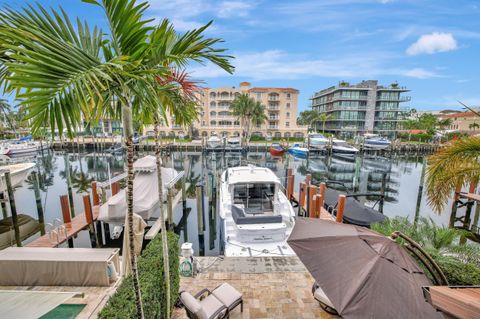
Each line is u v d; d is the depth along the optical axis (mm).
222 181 11195
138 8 2088
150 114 3344
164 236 3717
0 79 2014
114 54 2285
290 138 50500
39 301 2867
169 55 2424
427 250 5262
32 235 10492
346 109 55781
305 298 5141
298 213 12578
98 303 4738
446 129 61750
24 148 31109
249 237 7137
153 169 10977
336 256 3340
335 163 30609
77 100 1783
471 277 4324
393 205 15180
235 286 5504
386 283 2768
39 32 1676
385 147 36531
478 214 11328
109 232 9742
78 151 34969
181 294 4027
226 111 52688
